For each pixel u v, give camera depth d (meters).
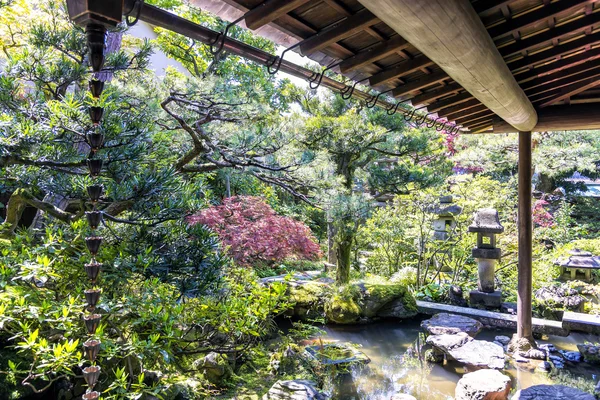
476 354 3.91
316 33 1.21
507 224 6.54
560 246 7.80
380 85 1.74
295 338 4.61
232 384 3.21
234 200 4.74
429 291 6.14
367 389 3.51
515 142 7.68
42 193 3.11
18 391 2.07
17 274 1.95
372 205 5.15
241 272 3.81
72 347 1.60
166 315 1.98
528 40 1.53
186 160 2.93
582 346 4.03
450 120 2.79
